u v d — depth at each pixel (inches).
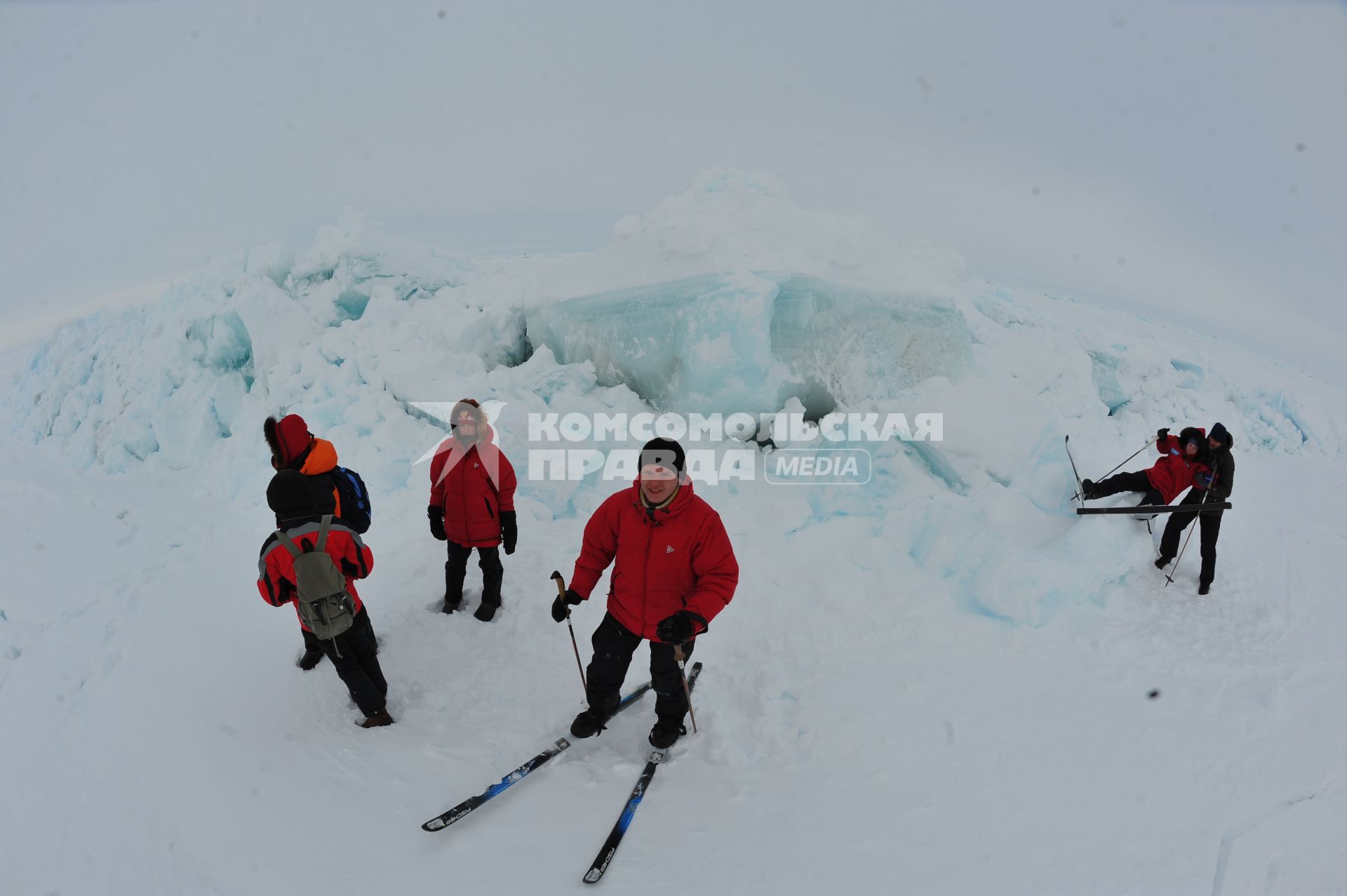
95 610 178.9
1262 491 334.3
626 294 263.6
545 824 117.0
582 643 171.5
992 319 421.1
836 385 263.6
